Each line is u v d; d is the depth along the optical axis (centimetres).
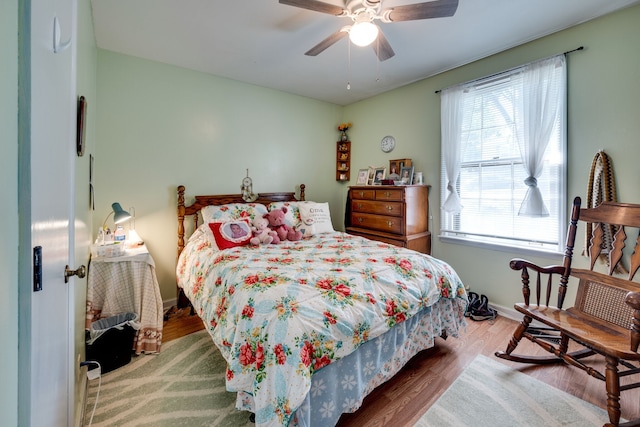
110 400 163
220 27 225
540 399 165
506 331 243
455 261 311
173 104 296
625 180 207
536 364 196
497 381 180
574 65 227
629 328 165
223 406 160
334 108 430
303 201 368
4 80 46
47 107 70
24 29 54
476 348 218
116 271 213
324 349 133
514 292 268
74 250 120
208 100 317
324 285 163
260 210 315
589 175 222
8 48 48
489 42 249
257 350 133
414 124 344
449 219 316
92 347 184
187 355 210
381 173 377
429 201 332
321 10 173
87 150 184
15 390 53
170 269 301
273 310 140
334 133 432
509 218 270
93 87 230
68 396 111
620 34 206
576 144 229
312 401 134
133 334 202
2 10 45
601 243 189
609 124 213
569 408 158
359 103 414
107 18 212
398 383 179
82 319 169
